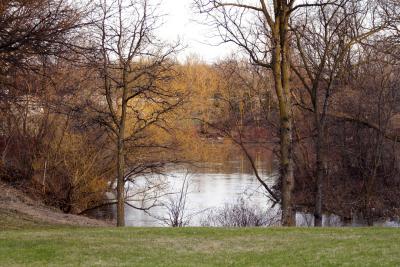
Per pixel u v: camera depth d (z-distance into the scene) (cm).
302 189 2864
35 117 2800
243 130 2917
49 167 2748
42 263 937
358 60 2831
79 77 2381
